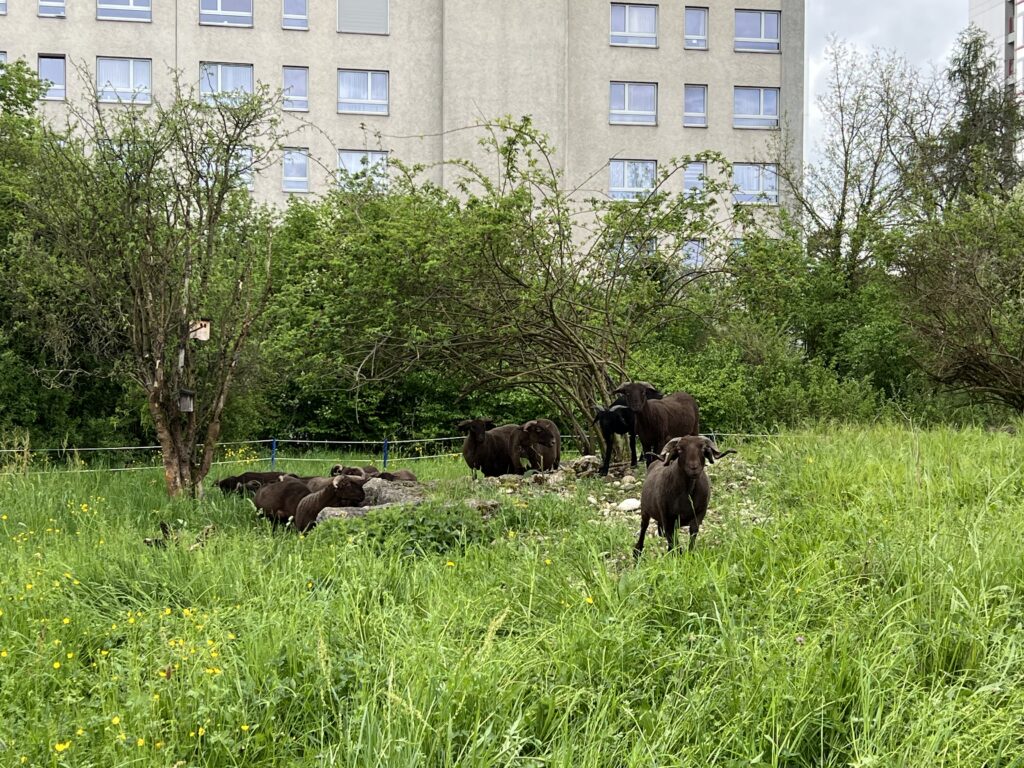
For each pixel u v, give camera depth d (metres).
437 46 36.38
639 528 9.84
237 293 13.88
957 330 20.53
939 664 5.24
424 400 23.50
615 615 5.77
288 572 7.47
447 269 13.94
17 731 4.75
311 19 35.66
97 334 15.45
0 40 33.75
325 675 5.11
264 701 4.91
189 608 6.64
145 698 4.83
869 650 5.17
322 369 15.09
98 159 13.43
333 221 14.98
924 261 22.34
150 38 34.69
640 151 37.84
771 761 4.44
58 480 13.62
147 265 13.27
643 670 5.32
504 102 36.19
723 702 4.86
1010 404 20.86
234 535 9.46
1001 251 21.78
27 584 6.88
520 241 14.10
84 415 17.98
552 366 15.28
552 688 4.97
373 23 36.06
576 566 7.39
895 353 24.23
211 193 13.70
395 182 17.11
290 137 35.56
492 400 23.23
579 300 15.08
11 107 20.11
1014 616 5.87
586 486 12.62
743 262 15.34
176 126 13.34
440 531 9.29
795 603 5.95
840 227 28.45
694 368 22.69
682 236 14.89
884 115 30.08
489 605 6.38
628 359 16.83
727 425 22.03
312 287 14.62
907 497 8.93
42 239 14.00
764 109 38.72
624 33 37.88
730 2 38.41
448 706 4.61
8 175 14.87
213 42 35.16
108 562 7.81
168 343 13.98
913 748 4.38
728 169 14.73
